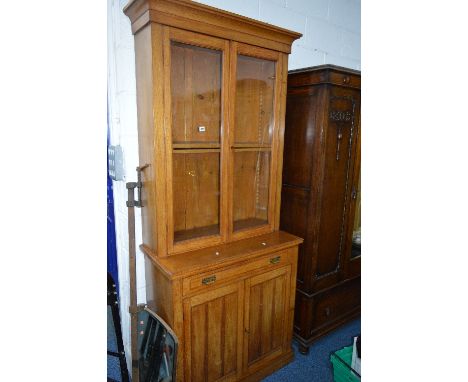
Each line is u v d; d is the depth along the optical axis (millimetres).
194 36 1299
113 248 1885
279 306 1709
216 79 1479
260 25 1427
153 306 1534
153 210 1380
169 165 1341
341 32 2455
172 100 1440
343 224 1995
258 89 1690
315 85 1740
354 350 1613
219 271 1422
